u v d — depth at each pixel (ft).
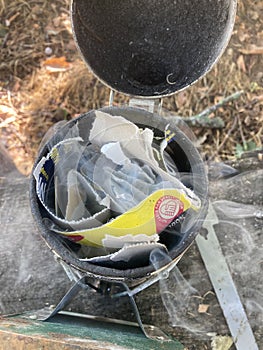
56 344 0.58
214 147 1.21
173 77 0.83
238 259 0.91
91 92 1.26
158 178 0.76
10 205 0.98
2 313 0.89
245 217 0.94
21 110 1.26
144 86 0.84
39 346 0.57
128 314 0.88
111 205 0.74
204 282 0.90
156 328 0.85
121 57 0.83
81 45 0.78
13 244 0.94
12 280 0.91
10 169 1.18
